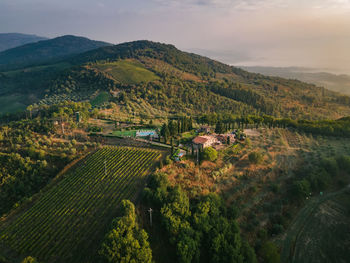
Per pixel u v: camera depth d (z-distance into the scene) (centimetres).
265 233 7838
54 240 6488
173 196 7362
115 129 14400
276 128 17012
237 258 6212
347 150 12875
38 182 9506
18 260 5988
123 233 5959
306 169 11025
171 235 6469
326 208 9231
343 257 7344
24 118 16638
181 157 10275
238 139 13638
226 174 9888
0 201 8731
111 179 8975
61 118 14662
